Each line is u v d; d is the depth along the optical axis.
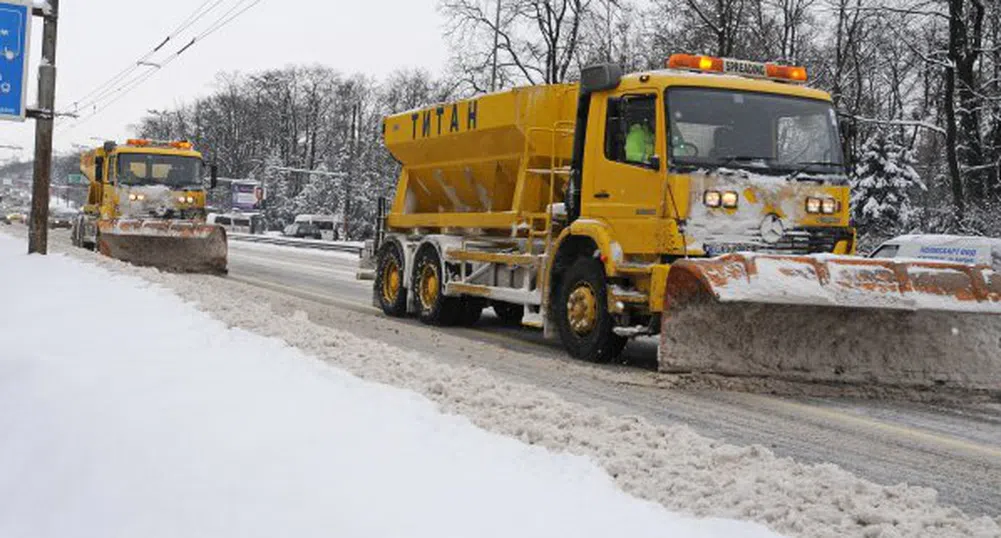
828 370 8.73
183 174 24.78
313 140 93.19
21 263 17.56
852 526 3.92
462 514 3.60
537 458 4.45
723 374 8.62
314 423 4.88
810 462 5.81
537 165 11.90
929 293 8.36
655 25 34.31
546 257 10.91
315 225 70.00
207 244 21.59
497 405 5.95
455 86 39.12
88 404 5.59
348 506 3.67
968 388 8.66
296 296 16.70
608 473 4.45
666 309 8.57
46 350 7.48
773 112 9.73
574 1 37.88
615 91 10.07
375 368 7.07
